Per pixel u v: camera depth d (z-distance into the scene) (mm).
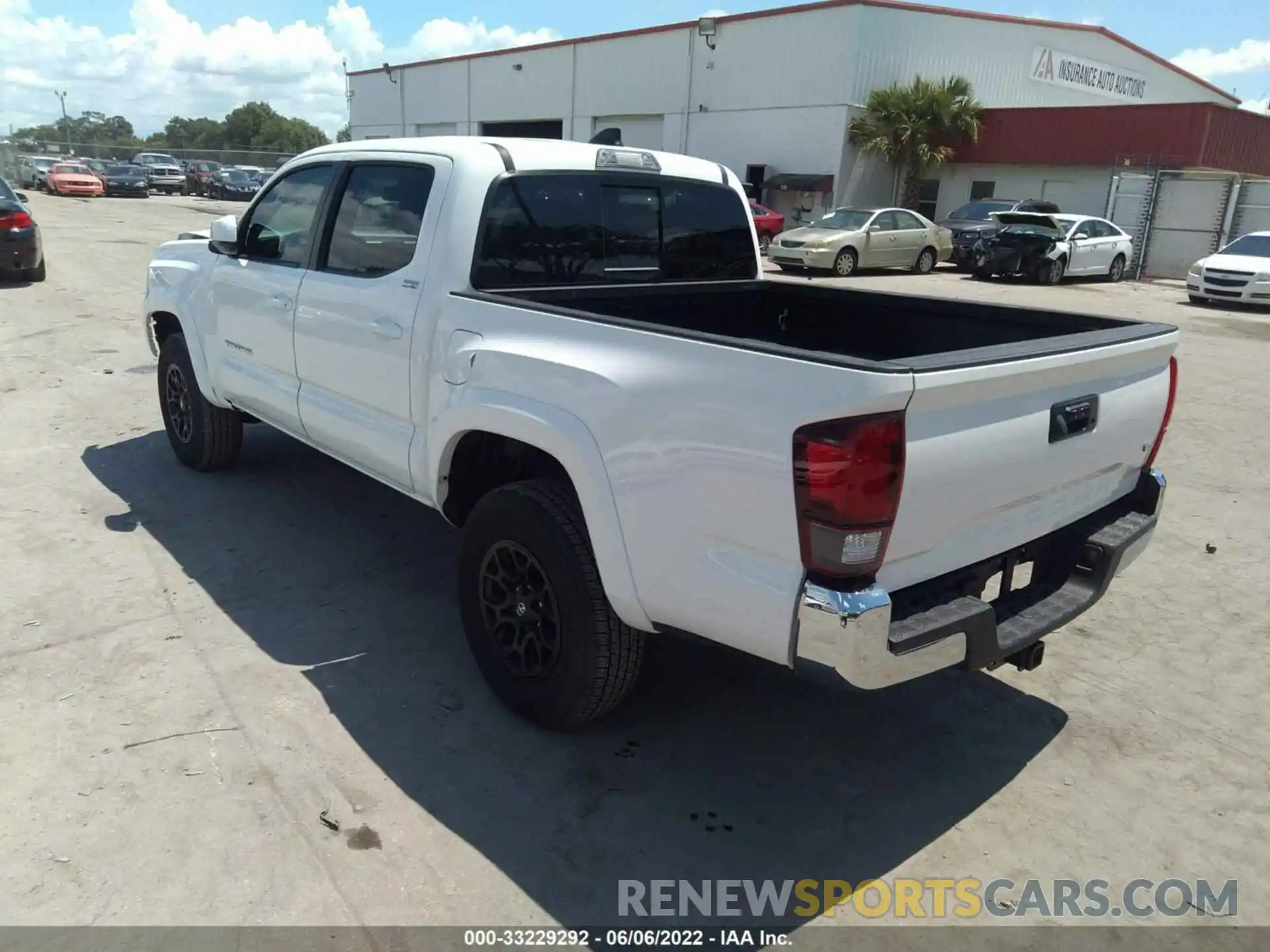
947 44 29734
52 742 2957
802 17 28531
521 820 2760
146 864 2486
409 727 3166
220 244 4656
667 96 32812
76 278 13570
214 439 5324
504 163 3484
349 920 2350
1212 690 3686
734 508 2383
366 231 3779
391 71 44719
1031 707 3529
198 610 3881
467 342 3178
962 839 2795
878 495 2189
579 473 2734
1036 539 2875
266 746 3010
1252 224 23141
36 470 5445
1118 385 2957
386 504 5168
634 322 2691
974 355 2381
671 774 3021
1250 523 5570
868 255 20625
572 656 2939
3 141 48312
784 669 3738
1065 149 26703
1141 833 2852
